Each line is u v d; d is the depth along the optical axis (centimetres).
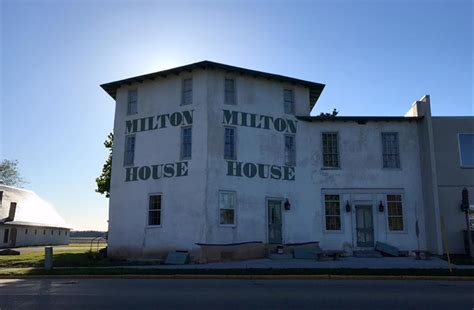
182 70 2409
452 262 1991
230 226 2258
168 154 2380
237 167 2333
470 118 2531
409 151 2527
